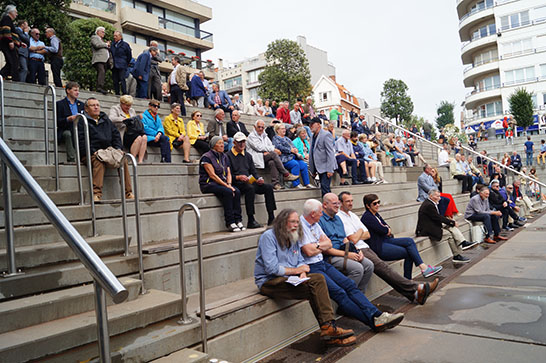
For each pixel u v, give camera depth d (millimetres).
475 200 9852
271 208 6266
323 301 3906
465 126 47250
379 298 5602
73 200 4453
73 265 3430
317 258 4531
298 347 3906
